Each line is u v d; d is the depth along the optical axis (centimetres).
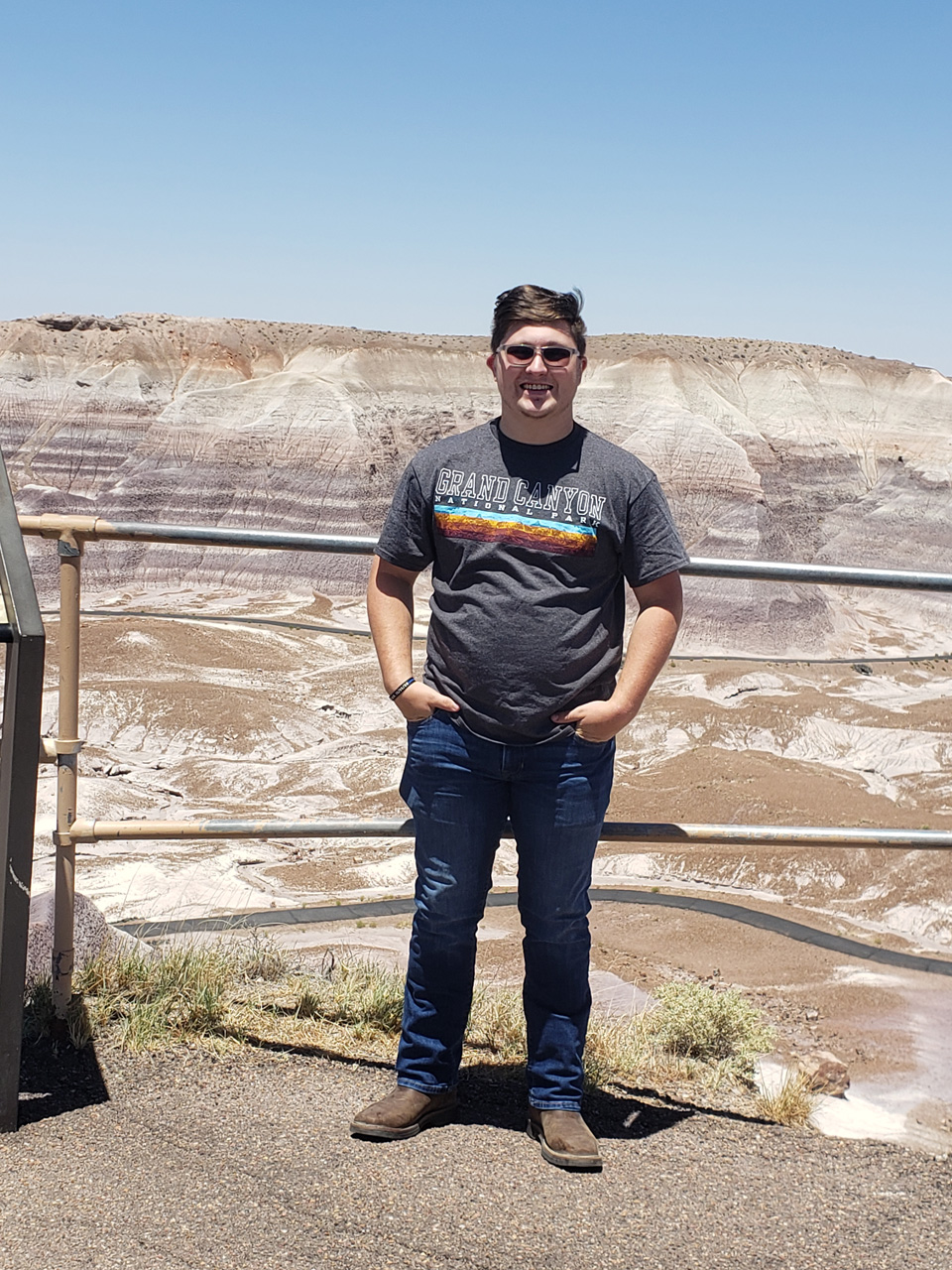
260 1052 340
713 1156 297
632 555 294
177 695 5306
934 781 5075
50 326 11775
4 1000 272
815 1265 243
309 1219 241
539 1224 249
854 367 12988
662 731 5684
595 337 12756
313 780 4478
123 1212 238
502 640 286
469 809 297
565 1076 300
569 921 301
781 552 9881
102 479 10719
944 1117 679
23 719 268
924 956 2856
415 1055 304
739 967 2428
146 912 2566
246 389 10344
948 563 10988
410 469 303
